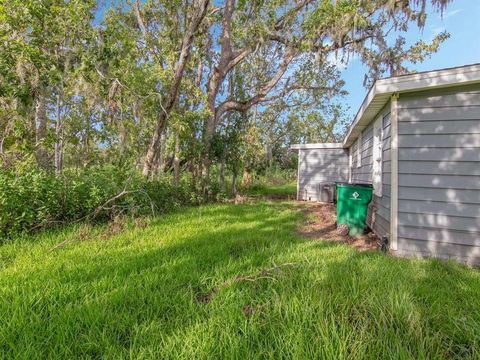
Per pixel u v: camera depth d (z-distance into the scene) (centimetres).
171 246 367
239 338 164
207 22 927
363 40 888
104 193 529
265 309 198
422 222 382
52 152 762
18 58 534
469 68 346
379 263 312
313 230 567
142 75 772
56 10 595
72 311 195
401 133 396
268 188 1638
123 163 674
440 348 158
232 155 1054
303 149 1231
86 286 236
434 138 377
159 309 201
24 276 255
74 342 164
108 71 660
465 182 362
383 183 464
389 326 172
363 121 626
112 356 152
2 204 383
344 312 188
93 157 872
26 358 148
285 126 2012
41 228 430
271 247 365
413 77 372
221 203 922
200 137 965
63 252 339
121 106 672
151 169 817
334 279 245
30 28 600
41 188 441
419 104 386
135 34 930
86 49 626
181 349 157
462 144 364
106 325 179
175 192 823
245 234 447
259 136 1666
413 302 205
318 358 149
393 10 735
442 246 371
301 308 190
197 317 186
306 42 886
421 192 383
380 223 489
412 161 389
